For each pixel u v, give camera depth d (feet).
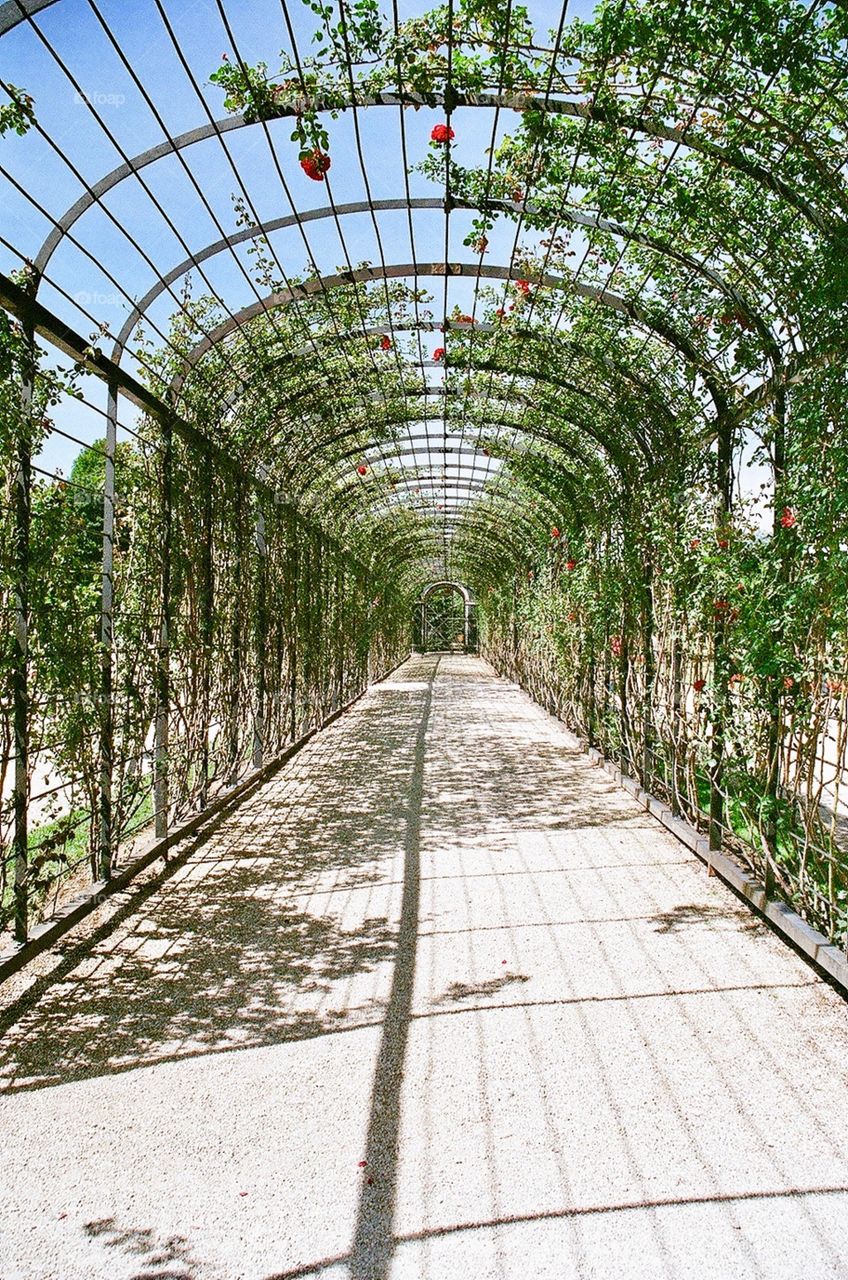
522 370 19.39
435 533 56.85
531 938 11.11
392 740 29.37
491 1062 8.05
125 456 14.57
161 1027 8.75
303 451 24.64
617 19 9.06
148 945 10.91
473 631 96.07
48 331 10.58
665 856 14.96
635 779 20.47
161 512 14.76
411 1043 8.42
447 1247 5.66
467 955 10.57
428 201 12.57
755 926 11.53
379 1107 7.30
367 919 11.84
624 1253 5.59
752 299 11.85
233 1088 7.62
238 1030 8.68
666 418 16.83
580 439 23.32
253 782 20.99
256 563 21.98
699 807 15.52
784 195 9.73
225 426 18.25
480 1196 6.15
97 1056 8.18
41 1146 6.77
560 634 30.86
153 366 14.74
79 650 11.50
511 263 14.42
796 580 10.56
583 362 17.92
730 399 13.74
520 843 15.88
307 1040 8.47
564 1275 5.40
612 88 10.04
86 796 12.51
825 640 10.19
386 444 28.45
